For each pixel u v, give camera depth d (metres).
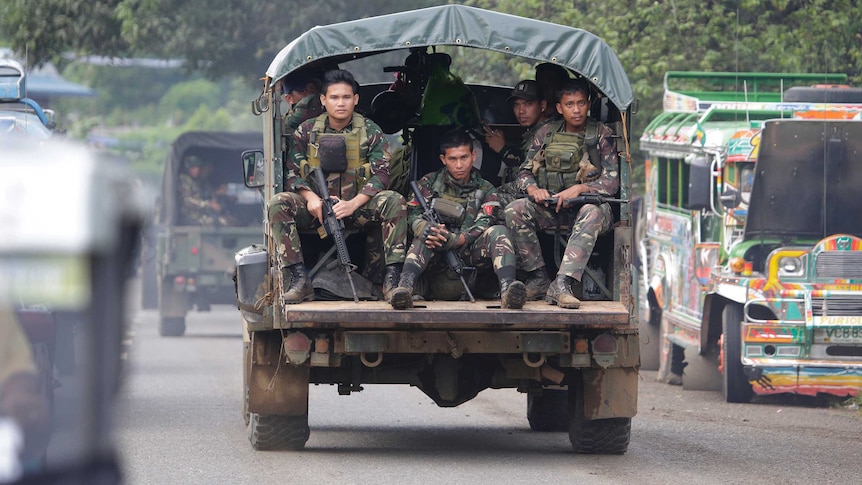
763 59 37.62
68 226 5.14
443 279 17.52
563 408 20.97
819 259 25.39
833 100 28.34
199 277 44.41
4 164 5.21
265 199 17.95
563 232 17.59
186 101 121.00
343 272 17.31
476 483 15.32
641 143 34.16
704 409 24.88
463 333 16.36
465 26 16.97
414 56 20.03
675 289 30.27
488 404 25.11
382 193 17.02
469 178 17.75
